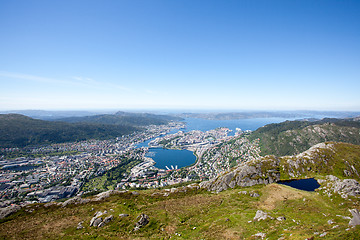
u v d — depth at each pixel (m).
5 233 51.97
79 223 57.94
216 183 110.19
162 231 52.38
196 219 60.31
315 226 43.06
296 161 127.38
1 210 65.00
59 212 68.25
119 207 71.31
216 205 74.69
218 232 46.12
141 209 70.62
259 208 67.00
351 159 129.50
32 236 50.34
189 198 87.50
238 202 75.94
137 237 49.22
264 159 128.62
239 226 48.47
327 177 102.00
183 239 46.28
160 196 91.38
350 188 68.25
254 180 109.50
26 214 66.19
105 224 56.75
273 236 38.50
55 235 50.81
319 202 67.38
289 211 61.22
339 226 38.06
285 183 104.75
